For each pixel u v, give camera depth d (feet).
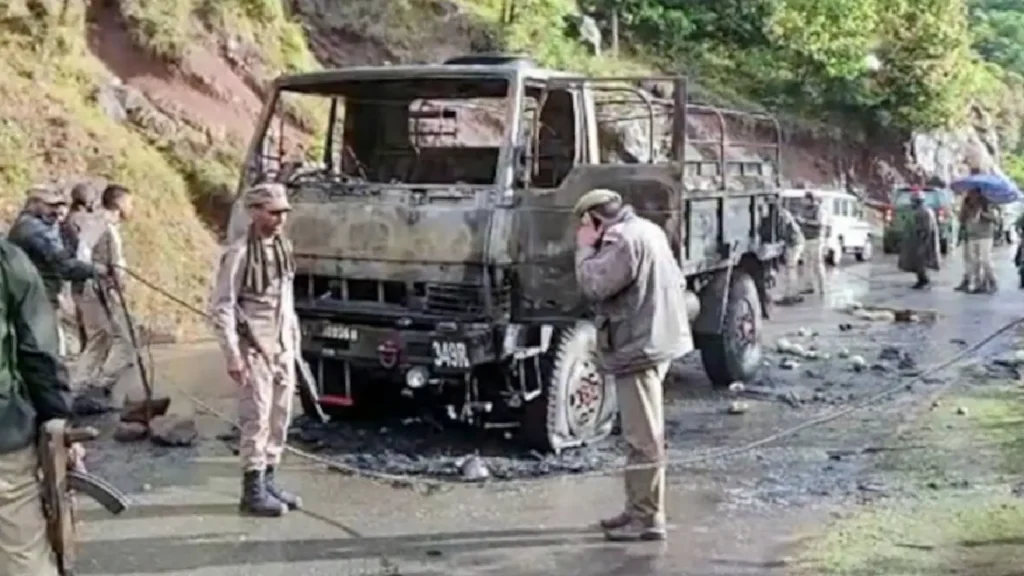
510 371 28.91
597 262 22.24
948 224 98.68
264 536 23.07
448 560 21.77
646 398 22.66
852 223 92.79
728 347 37.50
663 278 22.57
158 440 30.14
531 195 28.25
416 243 28.68
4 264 14.30
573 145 31.40
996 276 81.87
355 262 29.30
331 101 34.47
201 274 51.24
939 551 22.07
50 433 14.66
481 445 29.96
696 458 27.61
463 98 31.48
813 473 28.04
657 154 36.52
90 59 58.44
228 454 29.32
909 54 125.39
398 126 34.47
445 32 83.15
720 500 25.77
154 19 61.00
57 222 30.68
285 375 24.68
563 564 21.54
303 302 29.84
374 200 29.27
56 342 15.01
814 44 119.03
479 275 28.25
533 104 30.60
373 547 22.47
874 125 124.98
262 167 31.32
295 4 78.23
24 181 48.88
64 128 52.06
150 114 57.98
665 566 21.40
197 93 61.36
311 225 29.76
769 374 40.83
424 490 26.30
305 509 24.85
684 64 112.27
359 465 28.07
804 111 120.06
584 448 29.71
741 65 118.52
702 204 33.71
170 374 39.63
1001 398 36.83
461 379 28.71
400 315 28.96
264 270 23.93
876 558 21.67
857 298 66.95
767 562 21.61
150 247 49.88
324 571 21.15
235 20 66.18
